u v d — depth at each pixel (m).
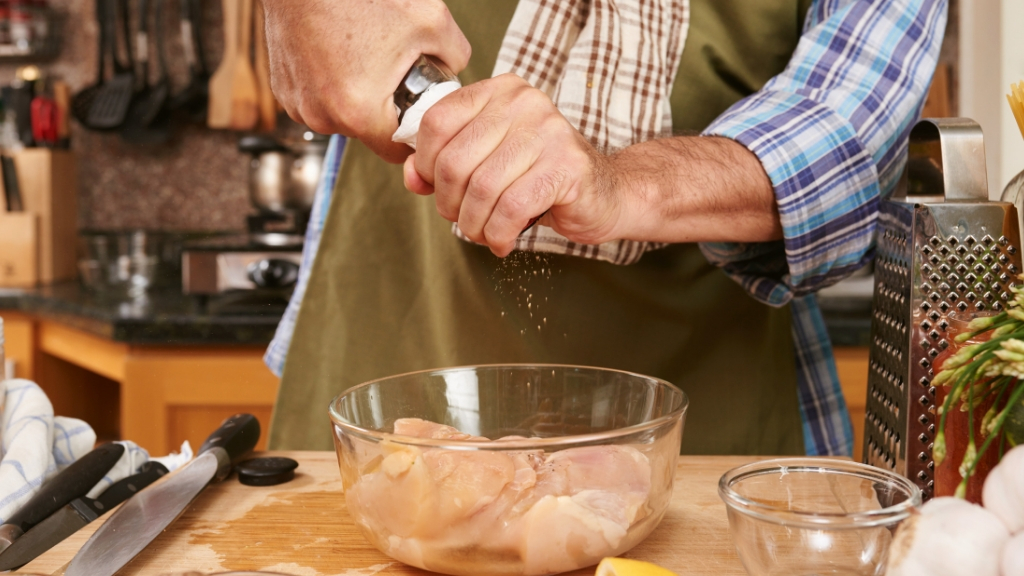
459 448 0.55
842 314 1.73
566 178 0.62
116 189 2.58
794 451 1.07
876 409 0.71
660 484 0.59
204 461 0.73
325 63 0.66
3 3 2.47
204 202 2.57
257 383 1.74
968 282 0.62
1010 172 1.35
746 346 1.03
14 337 2.05
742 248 0.88
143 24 2.43
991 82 1.36
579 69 0.90
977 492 0.55
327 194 1.18
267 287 1.79
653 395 0.69
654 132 0.93
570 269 1.00
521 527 0.54
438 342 1.02
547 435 0.74
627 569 0.49
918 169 0.68
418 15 0.65
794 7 0.99
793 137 0.79
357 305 1.06
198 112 2.48
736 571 0.58
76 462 0.72
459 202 0.63
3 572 0.57
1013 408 0.50
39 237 2.28
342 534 0.65
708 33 0.97
